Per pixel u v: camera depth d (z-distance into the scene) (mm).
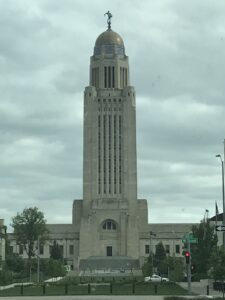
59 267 160000
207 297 77250
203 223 132125
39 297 83188
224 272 86438
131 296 84688
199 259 124625
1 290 102812
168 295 86750
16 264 188375
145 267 174875
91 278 167500
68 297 82812
